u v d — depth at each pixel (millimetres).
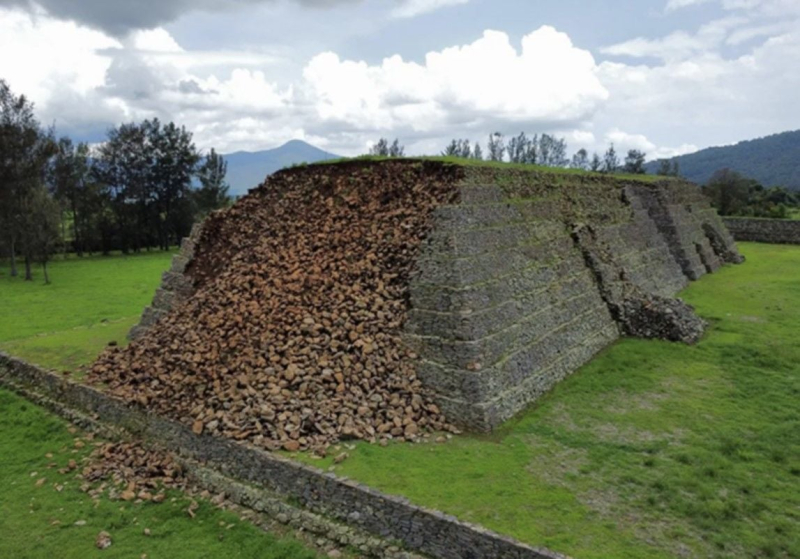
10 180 46344
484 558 9062
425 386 13789
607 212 25469
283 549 10352
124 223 71438
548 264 18469
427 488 10523
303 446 12086
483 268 15375
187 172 74625
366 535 10219
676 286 26969
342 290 16141
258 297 17094
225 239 22188
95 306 32781
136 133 70312
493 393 13484
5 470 14219
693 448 12211
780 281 28312
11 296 37125
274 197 22875
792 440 12445
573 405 14547
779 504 10234
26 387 18781
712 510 10000
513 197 19266
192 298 19500
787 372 16172
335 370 13789
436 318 14211
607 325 19672
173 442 13641
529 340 15680
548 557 8531
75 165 66500
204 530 11156
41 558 10648
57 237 48719
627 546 9000
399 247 16625
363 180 20672
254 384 13773
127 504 12188
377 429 12695
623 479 11062
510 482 10836
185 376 14945
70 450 14906
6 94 47438
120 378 16641
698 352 18047
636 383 15906
